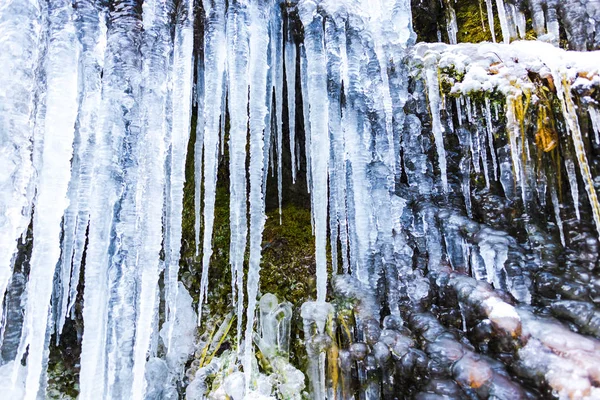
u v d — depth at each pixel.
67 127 1.98
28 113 1.93
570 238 2.49
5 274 1.83
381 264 2.65
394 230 2.70
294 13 2.60
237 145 2.34
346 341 2.49
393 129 2.76
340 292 2.61
